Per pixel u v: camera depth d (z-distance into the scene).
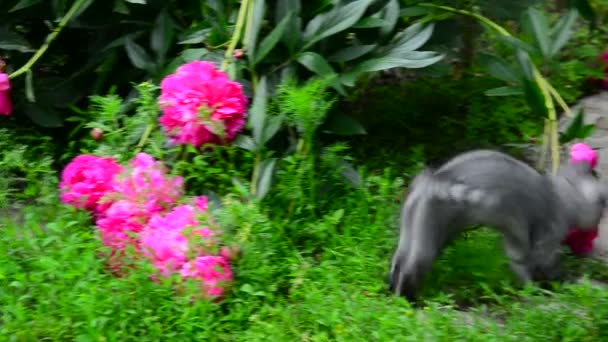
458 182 3.40
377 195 4.16
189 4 4.39
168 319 3.23
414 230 3.45
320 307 3.34
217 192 3.96
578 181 3.59
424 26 4.30
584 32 6.09
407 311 3.31
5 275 3.43
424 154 4.65
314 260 3.78
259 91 3.85
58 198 3.99
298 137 4.07
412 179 3.85
